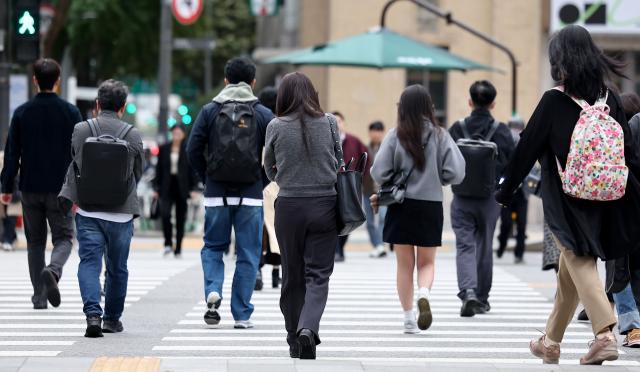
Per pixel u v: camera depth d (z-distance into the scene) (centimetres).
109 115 2433
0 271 3975
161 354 2223
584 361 1875
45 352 2231
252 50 14712
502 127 2911
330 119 2091
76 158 2409
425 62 5716
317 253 2059
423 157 2467
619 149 1817
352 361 1886
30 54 4775
